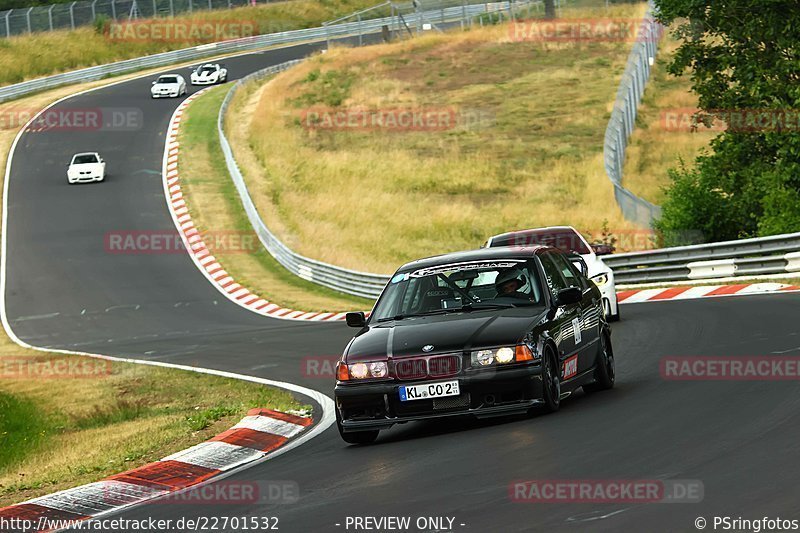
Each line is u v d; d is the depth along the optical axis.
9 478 39.88
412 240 146.38
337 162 189.25
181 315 117.38
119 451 42.41
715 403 34.53
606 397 39.22
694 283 84.19
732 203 99.81
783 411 31.64
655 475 25.36
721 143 101.44
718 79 101.31
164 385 66.06
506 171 175.38
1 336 117.12
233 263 145.38
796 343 46.00
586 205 150.25
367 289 115.50
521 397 34.81
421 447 33.78
